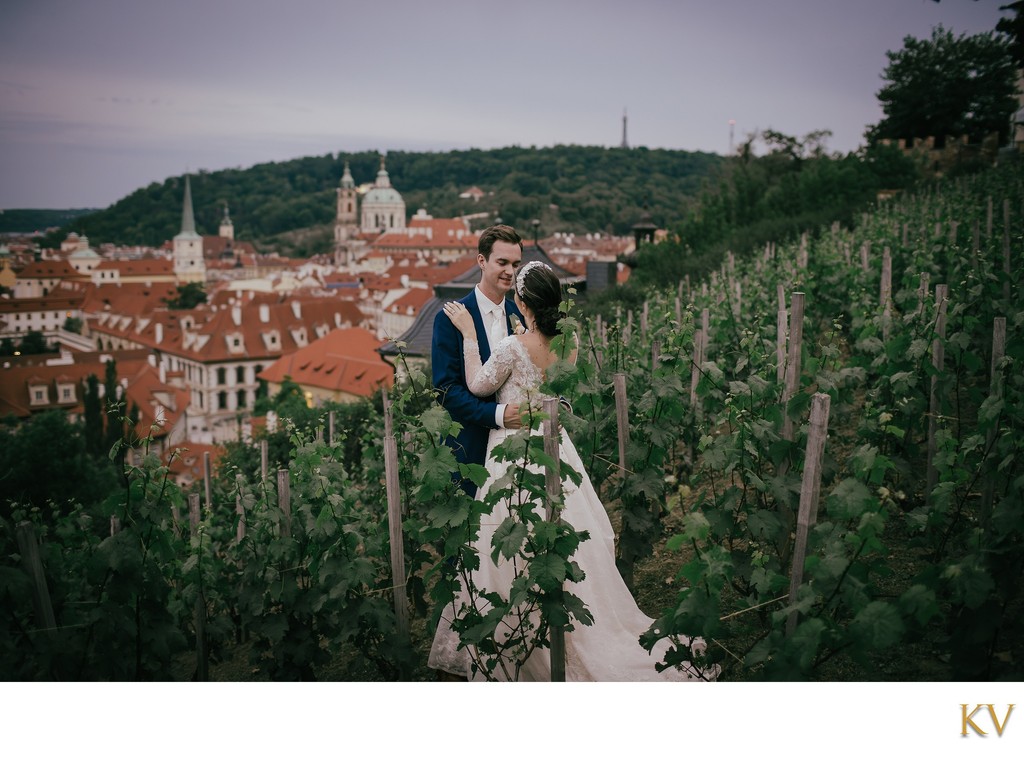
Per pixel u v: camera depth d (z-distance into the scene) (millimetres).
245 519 6609
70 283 140000
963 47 36812
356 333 76438
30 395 72312
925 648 4031
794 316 4707
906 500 5508
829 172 35531
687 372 5570
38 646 3748
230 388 97938
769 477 4273
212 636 5992
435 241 189750
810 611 3256
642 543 4906
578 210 166375
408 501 5883
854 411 7266
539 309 4105
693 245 33781
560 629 3711
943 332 5363
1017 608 4047
